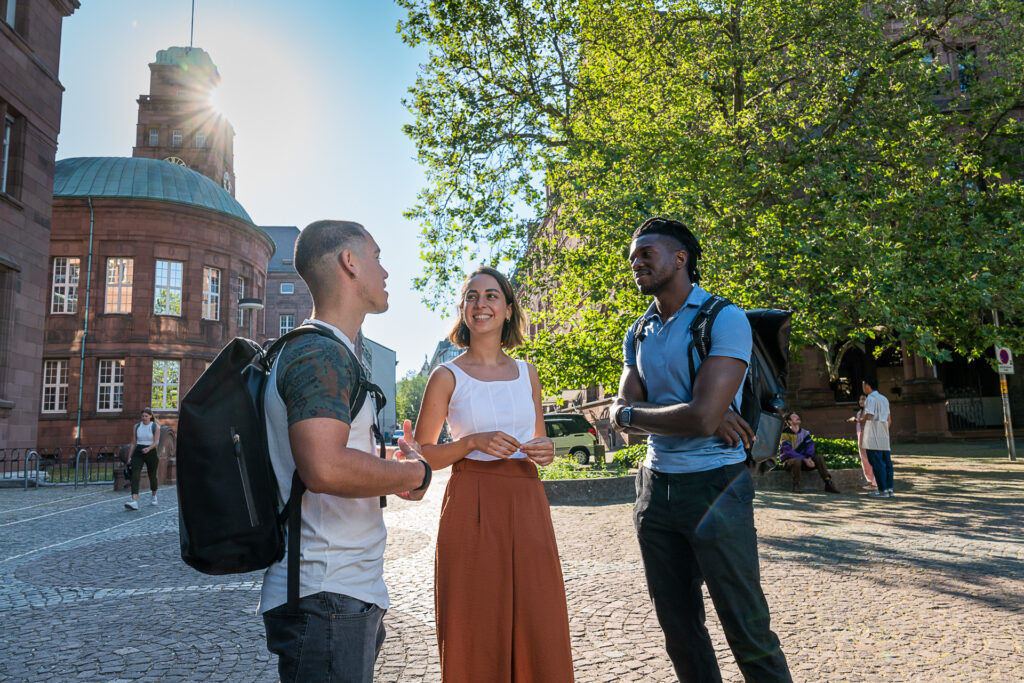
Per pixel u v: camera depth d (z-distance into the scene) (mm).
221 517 1377
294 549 1429
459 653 2135
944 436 22453
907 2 14203
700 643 2281
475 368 2566
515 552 2213
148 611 4785
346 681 1414
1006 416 15008
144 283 30656
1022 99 14516
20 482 17328
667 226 2377
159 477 15883
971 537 6383
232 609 4824
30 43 20219
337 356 1490
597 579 5312
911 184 13156
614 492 10891
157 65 46375
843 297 10797
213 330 32469
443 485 14742
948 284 11391
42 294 20641
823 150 13273
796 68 14289
